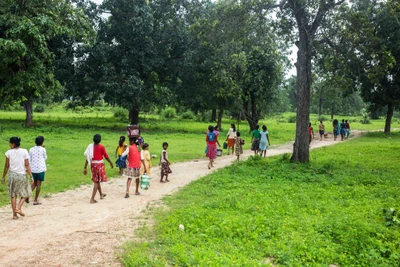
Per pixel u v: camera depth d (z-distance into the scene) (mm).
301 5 14617
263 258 5625
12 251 5938
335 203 8781
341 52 14477
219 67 32312
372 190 10164
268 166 14492
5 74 23188
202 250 5688
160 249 5883
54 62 30531
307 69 15477
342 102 90125
